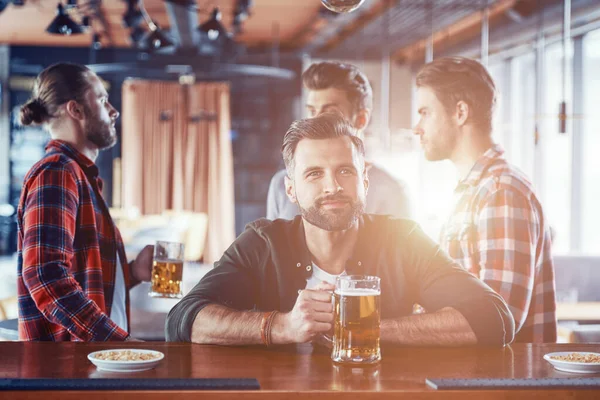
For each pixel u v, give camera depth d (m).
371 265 1.92
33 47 12.91
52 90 2.42
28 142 13.01
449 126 2.35
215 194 13.16
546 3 7.64
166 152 13.12
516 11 8.34
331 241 1.88
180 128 13.12
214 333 1.71
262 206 13.43
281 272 1.92
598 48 8.34
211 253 13.06
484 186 2.22
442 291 1.84
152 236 8.46
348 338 1.51
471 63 2.34
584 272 5.66
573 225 8.41
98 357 1.49
